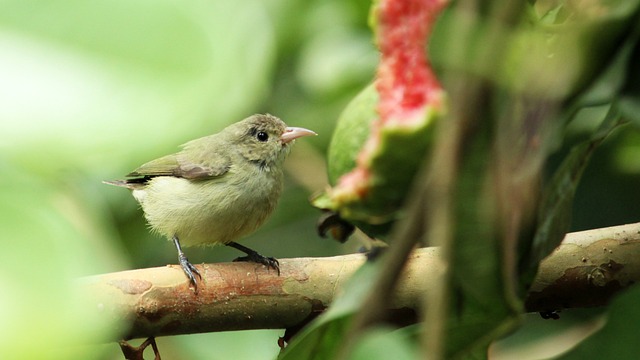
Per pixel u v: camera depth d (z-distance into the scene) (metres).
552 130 0.81
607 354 1.08
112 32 0.53
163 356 2.28
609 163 2.02
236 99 0.54
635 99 1.01
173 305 1.62
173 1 0.53
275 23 1.58
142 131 0.52
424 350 0.70
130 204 3.03
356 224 1.17
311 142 2.92
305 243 2.95
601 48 0.83
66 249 0.53
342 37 2.24
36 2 0.53
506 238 0.86
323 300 1.67
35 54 0.52
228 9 0.56
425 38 0.81
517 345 2.05
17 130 0.51
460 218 0.83
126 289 1.60
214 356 2.08
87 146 0.51
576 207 2.04
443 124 0.68
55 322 0.50
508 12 0.70
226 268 1.67
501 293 0.92
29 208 0.53
